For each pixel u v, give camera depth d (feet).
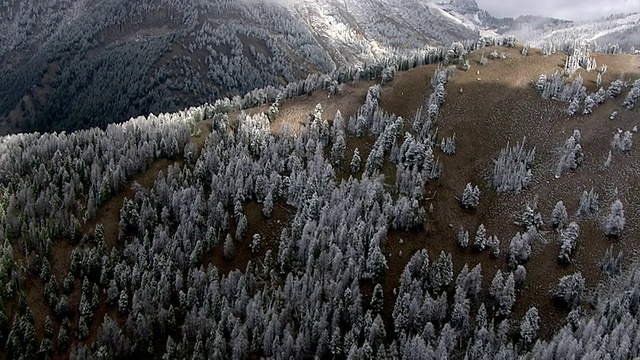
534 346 356.38
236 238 437.17
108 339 363.97
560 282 403.75
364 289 398.21
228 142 507.71
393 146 507.71
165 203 451.53
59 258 410.52
